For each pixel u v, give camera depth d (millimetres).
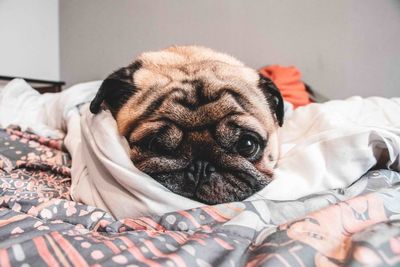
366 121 880
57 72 2100
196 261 336
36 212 521
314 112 808
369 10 1654
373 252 321
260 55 1859
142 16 1966
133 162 553
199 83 580
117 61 2029
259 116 586
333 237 380
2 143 956
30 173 797
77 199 620
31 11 1904
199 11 1900
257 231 421
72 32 2084
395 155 628
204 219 464
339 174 594
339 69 1745
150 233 430
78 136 888
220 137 535
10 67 1810
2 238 410
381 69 1674
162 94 566
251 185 544
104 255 351
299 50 1801
